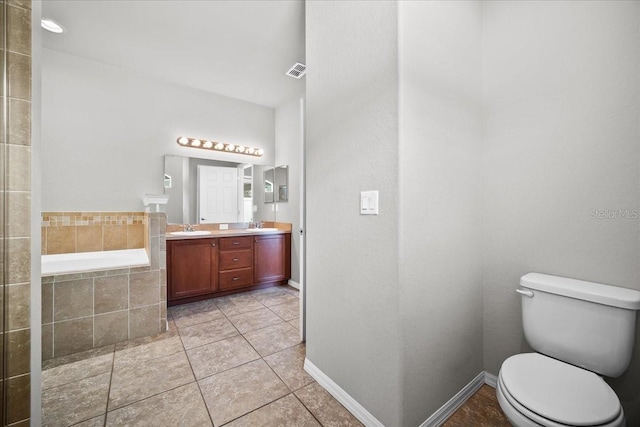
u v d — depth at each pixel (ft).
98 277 6.60
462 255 4.67
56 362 5.90
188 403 4.66
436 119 4.16
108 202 9.22
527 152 4.64
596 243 4.00
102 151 9.11
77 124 8.70
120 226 9.34
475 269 4.99
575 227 4.18
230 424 4.21
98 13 6.75
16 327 3.13
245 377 5.39
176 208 10.61
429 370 4.06
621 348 3.45
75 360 5.98
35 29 3.24
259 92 11.39
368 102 4.06
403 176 3.66
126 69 9.50
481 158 5.12
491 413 4.42
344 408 4.55
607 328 3.54
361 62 4.19
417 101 3.84
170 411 4.47
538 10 4.51
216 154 11.59
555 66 4.33
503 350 4.96
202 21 7.05
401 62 3.63
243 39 7.80
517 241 4.77
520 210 4.73
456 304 4.56
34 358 3.25
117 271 6.81
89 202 8.90
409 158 3.73
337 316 4.75
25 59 3.17
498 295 5.01
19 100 3.14
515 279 4.81
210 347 6.59
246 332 7.40
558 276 4.34
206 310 9.02
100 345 6.59
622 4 3.75
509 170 4.84
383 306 3.87
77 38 7.77
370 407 4.11
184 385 5.14
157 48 8.25
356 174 4.30
